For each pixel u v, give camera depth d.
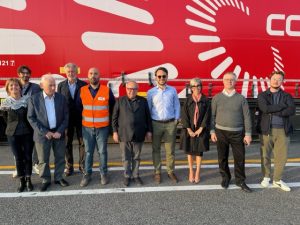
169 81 5.87
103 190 4.15
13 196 3.95
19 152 4.14
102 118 4.27
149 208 3.61
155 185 4.34
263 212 3.52
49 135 4.07
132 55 5.73
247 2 5.92
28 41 5.48
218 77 5.98
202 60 5.90
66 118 4.27
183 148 4.41
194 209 3.59
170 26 5.75
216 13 5.86
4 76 5.51
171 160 4.54
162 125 4.46
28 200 3.82
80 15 5.54
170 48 5.79
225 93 4.18
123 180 4.52
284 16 6.05
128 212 3.51
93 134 4.29
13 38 5.45
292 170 4.96
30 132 4.16
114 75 5.72
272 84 4.12
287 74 6.20
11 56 5.49
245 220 3.33
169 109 4.44
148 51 5.76
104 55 5.66
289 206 3.68
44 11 5.46
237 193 4.07
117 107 4.32
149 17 5.70
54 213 3.48
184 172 4.89
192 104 4.36
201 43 5.87
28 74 4.51
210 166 5.18
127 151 4.35
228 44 5.95
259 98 4.22
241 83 6.08
